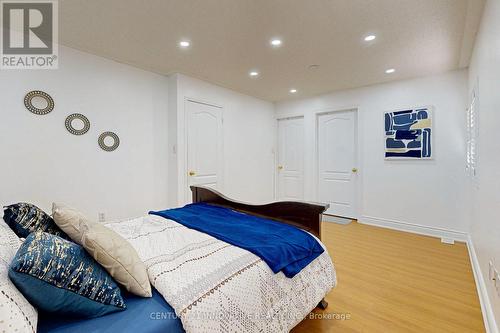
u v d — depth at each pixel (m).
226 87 4.19
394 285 2.16
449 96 3.37
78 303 0.90
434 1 1.89
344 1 1.90
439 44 2.59
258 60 3.03
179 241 1.52
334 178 4.60
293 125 5.16
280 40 2.52
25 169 2.46
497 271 1.53
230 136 4.34
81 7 1.99
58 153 2.65
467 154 3.12
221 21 2.18
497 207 1.56
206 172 3.93
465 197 3.29
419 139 3.60
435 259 2.69
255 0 1.89
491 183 1.74
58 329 0.88
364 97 4.12
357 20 2.15
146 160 3.39
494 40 1.65
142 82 3.33
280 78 3.70
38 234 0.93
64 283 0.86
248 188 4.73
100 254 1.00
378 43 2.57
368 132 4.09
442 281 2.23
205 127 3.91
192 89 3.68
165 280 1.10
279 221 1.96
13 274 0.77
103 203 3.00
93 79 2.88
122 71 3.13
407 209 3.73
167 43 2.60
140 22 2.21
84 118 2.82
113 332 0.87
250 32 2.37
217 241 1.52
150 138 3.42
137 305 1.02
